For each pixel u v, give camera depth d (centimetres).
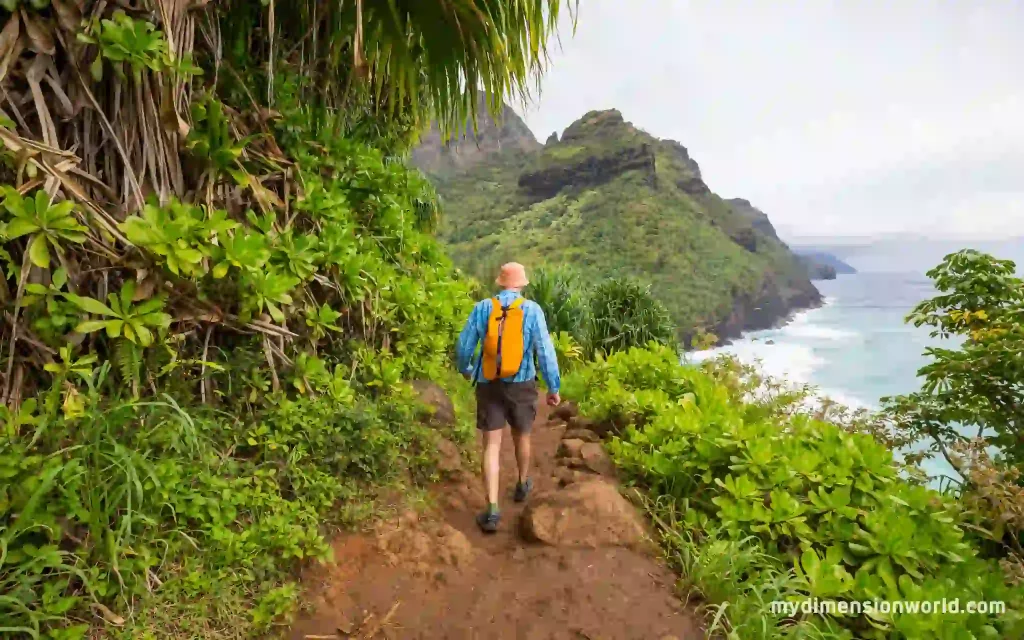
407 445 335
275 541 225
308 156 368
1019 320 469
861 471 306
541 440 471
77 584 182
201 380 262
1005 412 425
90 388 195
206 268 256
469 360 321
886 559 248
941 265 527
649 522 304
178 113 270
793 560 254
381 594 231
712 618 222
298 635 204
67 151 222
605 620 218
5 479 173
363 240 418
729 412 404
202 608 193
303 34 412
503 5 371
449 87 440
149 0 248
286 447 267
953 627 203
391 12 371
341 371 327
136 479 181
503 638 208
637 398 450
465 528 304
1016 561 291
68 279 213
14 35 212
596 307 946
